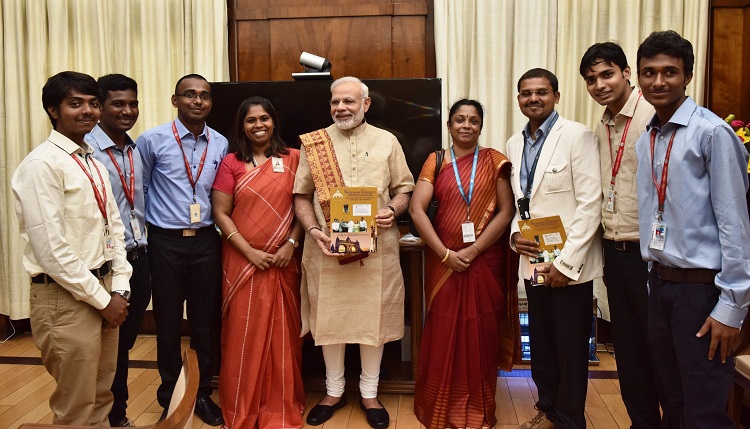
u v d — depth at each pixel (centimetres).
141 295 253
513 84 352
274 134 271
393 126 312
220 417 269
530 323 247
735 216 158
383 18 359
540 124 236
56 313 195
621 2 342
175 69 374
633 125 209
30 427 156
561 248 224
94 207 202
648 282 191
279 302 263
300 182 260
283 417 261
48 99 196
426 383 262
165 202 263
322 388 301
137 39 373
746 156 163
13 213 377
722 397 167
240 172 262
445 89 352
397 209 255
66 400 202
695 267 166
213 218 270
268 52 368
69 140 199
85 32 375
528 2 345
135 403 294
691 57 168
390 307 258
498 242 258
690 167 166
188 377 128
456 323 254
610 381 313
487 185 250
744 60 347
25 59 375
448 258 247
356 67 363
